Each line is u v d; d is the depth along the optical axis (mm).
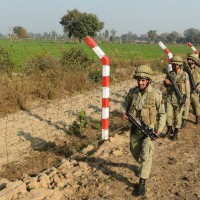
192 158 6609
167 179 5637
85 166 5836
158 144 7289
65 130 8289
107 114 7105
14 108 9875
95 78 14594
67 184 5254
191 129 8539
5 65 13781
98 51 6812
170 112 7594
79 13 67000
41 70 13453
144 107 4871
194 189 5320
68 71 13805
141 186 5035
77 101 11438
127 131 7957
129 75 18078
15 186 4934
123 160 6211
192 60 8641
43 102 10953
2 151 6883
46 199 4719
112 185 5293
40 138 7691
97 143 7109
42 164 6312
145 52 40625
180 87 7434
